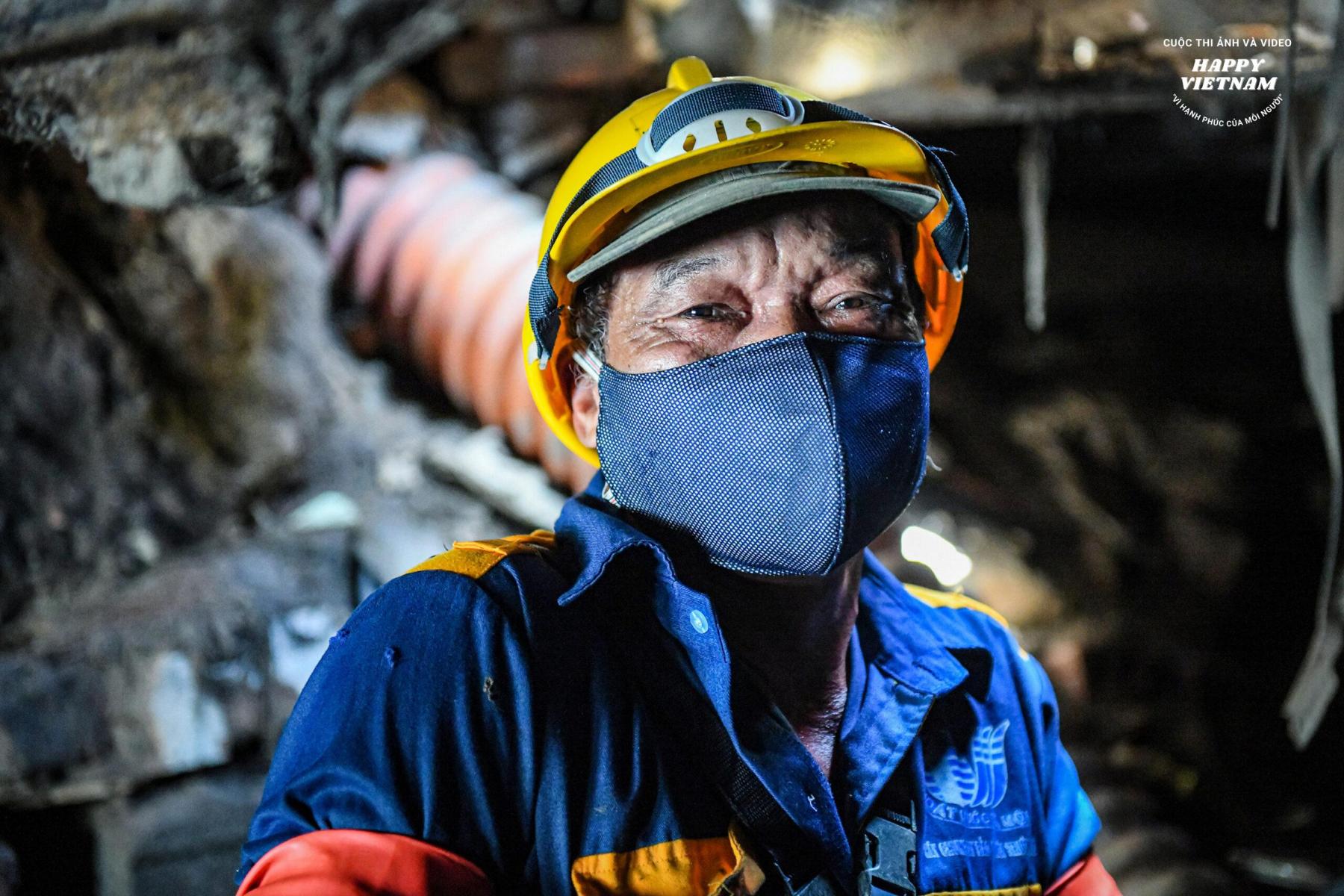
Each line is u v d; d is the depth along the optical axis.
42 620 3.17
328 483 4.00
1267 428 6.23
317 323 4.24
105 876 3.02
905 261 1.39
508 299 3.96
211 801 3.05
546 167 4.75
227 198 2.72
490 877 1.03
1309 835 4.66
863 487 1.14
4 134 2.28
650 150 1.21
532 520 3.77
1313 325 2.24
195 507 3.64
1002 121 3.94
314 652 3.32
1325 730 5.15
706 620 1.13
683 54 4.39
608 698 1.10
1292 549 5.91
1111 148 5.18
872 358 1.18
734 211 1.20
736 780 1.12
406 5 2.80
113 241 3.68
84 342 3.50
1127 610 5.35
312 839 0.99
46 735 2.86
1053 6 3.18
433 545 3.62
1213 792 4.80
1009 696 1.34
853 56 3.70
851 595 1.26
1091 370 6.34
